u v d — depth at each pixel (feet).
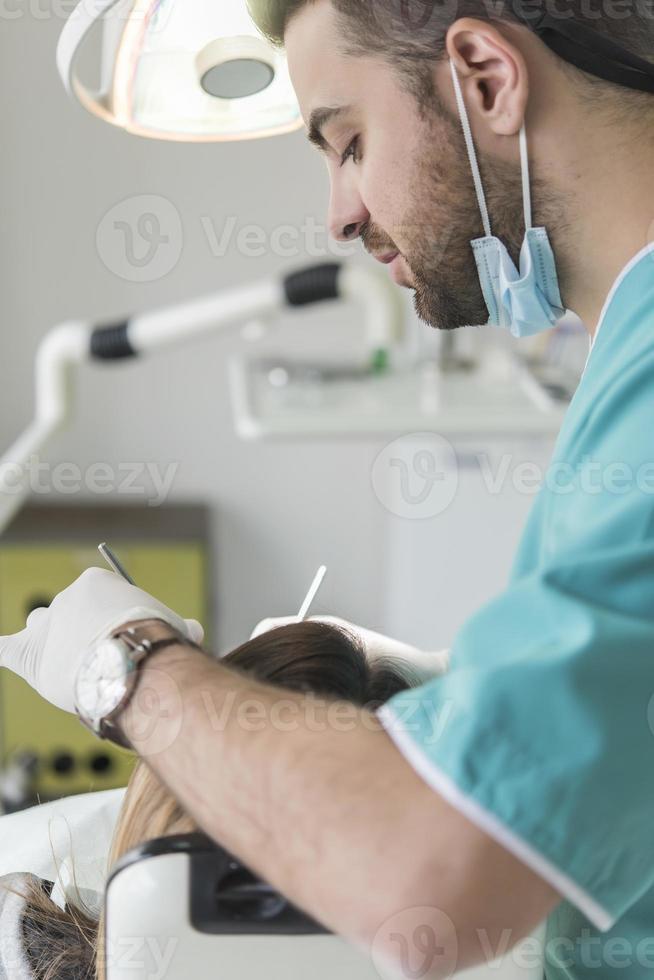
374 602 10.57
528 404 8.68
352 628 3.02
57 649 2.40
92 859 3.26
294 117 3.39
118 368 9.82
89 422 9.93
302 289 6.51
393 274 2.93
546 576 2.04
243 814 1.92
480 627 2.07
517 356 9.58
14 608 8.92
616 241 2.54
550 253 2.61
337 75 2.52
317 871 1.85
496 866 1.83
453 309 2.83
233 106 3.33
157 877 1.97
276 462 10.18
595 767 1.87
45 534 9.00
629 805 1.91
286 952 2.01
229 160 9.45
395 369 9.50
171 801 2.25
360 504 10.32
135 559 8.95
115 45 3.05
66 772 9.04
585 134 2.48
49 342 6.32
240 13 3.04
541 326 2.86
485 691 1.89
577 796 1.86
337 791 1.86
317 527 10.36
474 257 2.68
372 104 2.52
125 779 9.08
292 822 1.87
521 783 1.84
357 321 9.90
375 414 8.38
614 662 1.91
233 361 9.68
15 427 9.96
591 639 1.91
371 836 1.82
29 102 9.21
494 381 9.24
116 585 2.51
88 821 3.41
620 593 2.01
